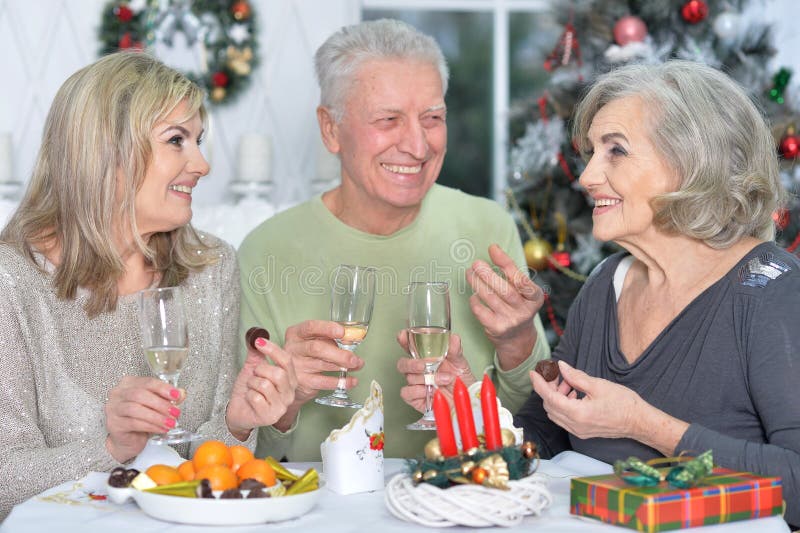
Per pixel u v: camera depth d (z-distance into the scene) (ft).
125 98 5.40
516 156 12.53
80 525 3.92
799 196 11.32
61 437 5.43
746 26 12.33
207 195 16.25
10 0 15.55
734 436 5.05
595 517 3.97
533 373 4.78
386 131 6.13
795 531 4.60
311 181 15.79
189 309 6.02
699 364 5.13
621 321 5.72
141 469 4.73
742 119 5.21
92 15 15.70
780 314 4.90
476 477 3.88
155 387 4.66
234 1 15.52
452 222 6.94
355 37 6.15
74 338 5.60
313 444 6.72
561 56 12.33
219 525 3.91
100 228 5.45
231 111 16.25
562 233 12.24
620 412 4.67
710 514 3.88
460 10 17.29
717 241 5.25
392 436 6.79
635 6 12.02
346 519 4.03
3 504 4.90
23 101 15.70
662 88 5.25
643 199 5.28
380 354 6.74
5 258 5.43
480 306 6.00
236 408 5.16
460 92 17.43
